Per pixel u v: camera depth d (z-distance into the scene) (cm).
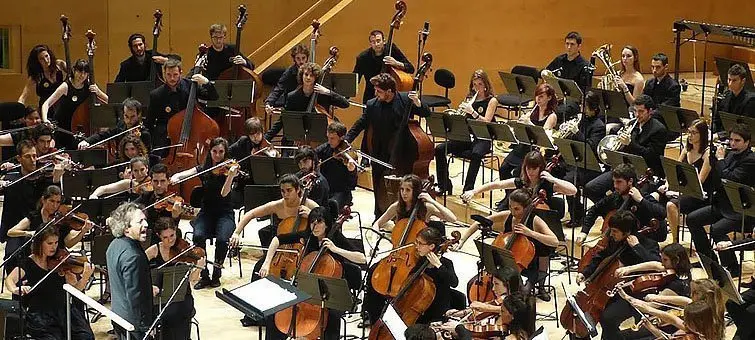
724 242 1145
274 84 1748
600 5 1919
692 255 1277
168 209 1226
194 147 1467
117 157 1420
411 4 1817
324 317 1045
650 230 1098
